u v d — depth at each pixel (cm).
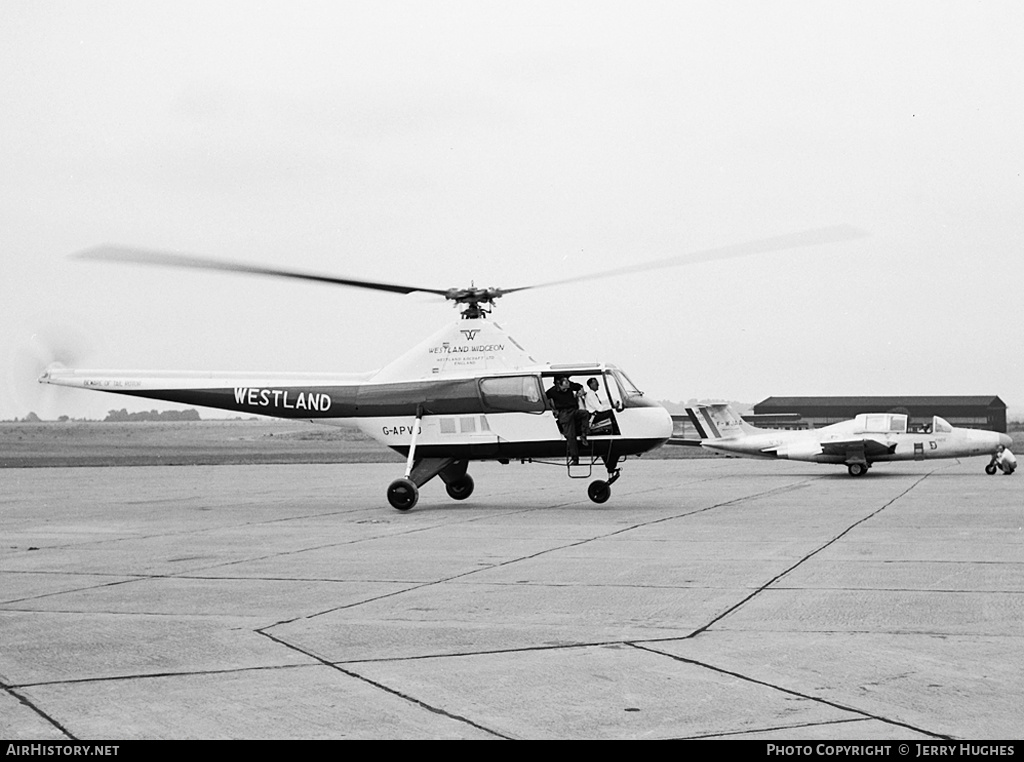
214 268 1473
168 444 8106
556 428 1836
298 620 788
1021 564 1049
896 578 961
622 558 1124
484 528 1488
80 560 1181
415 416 1878
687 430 6469
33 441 8556
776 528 1432
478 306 1894
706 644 686
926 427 2975
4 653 681
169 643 709
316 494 2402
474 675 612
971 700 550
